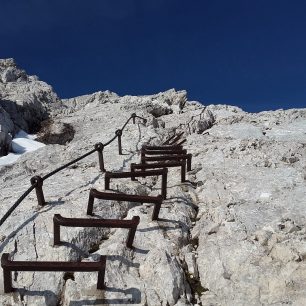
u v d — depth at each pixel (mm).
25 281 6828
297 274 6902
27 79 31625
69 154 14711
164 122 21266
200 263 7719
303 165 12336
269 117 20812
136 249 7828
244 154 13102
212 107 25875
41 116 24297
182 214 9117
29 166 14219
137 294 6750
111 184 10281
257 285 6926
